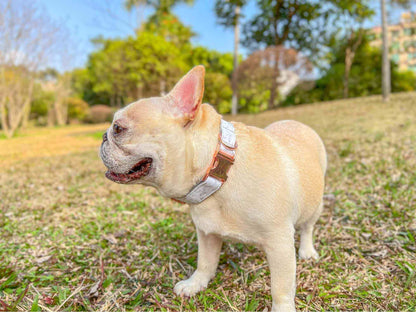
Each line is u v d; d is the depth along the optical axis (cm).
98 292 54
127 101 538
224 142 43
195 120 42
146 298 53
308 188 52
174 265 64
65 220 88
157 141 41
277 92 572
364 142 152
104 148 43
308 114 299
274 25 470
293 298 47
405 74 586
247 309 48
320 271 58
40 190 121
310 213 56
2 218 89
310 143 60
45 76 701
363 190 94
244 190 44
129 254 68
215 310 49
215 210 45
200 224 47
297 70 446
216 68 677
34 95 628
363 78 555
